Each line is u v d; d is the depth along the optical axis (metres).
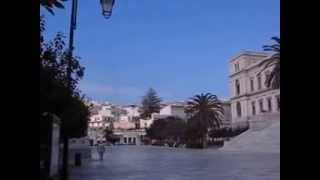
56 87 20.88
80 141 51.69
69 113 27.11
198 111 108.62
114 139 167.88
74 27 19.97
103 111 191.50
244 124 119.38
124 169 32.91
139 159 50.53
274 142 79.50
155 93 180.62
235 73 135.25
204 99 108.88
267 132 83.94
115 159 50.78
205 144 106.62
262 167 34.31
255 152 70.69
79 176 26.33
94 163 41.91
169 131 135.62
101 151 48.16
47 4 5.73
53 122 17.11
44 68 19.67
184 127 123.19
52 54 21.41
